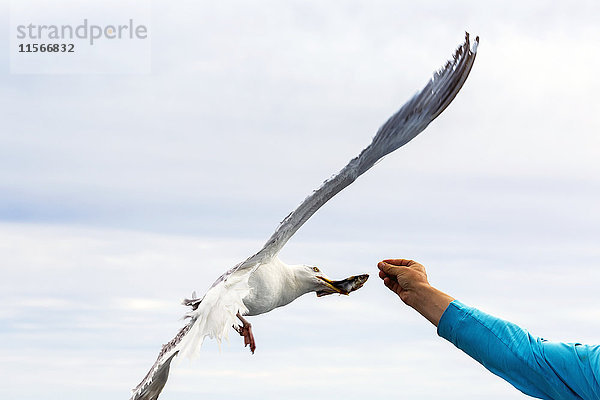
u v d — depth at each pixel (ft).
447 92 13.44
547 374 5.80
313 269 15.92
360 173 13.39
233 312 13.12
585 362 5.67
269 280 14.92
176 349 12.82
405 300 6.89
